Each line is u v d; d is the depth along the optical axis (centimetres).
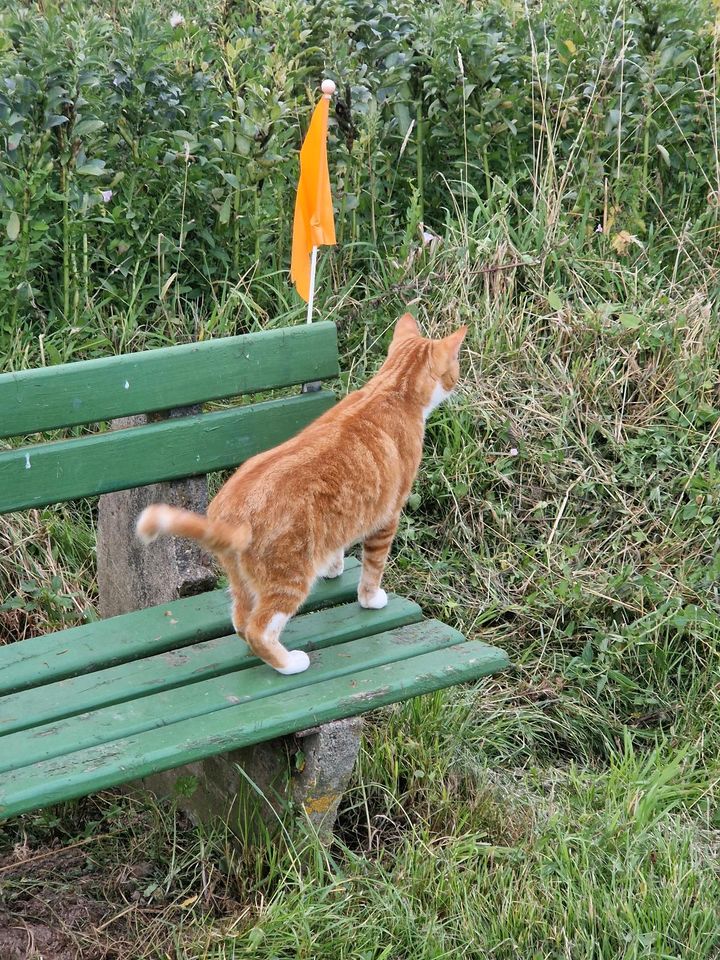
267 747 333
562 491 495
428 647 343
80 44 494
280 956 310
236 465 375
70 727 298
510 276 549
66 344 489
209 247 543
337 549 333
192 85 545
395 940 316
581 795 383
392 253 570
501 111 592
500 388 521
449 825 363
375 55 597
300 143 572
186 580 381
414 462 358
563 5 650
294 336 375
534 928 325
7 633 435
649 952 321
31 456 336
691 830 371
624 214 598
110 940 323
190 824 369
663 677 444
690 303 548
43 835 361
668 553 478
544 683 438
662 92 616
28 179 474
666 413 525
